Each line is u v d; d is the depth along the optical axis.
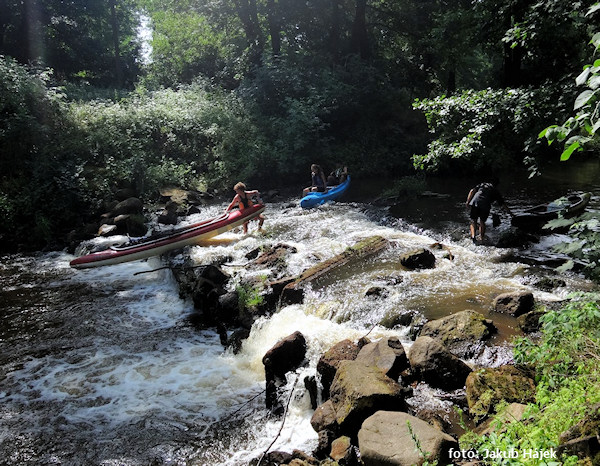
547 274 7.34
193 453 4.77
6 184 13.05
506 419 3.57
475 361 5.12
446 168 16.83
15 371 6.40
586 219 3.96
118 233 12.09
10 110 14.53
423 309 6.41
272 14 22.44
